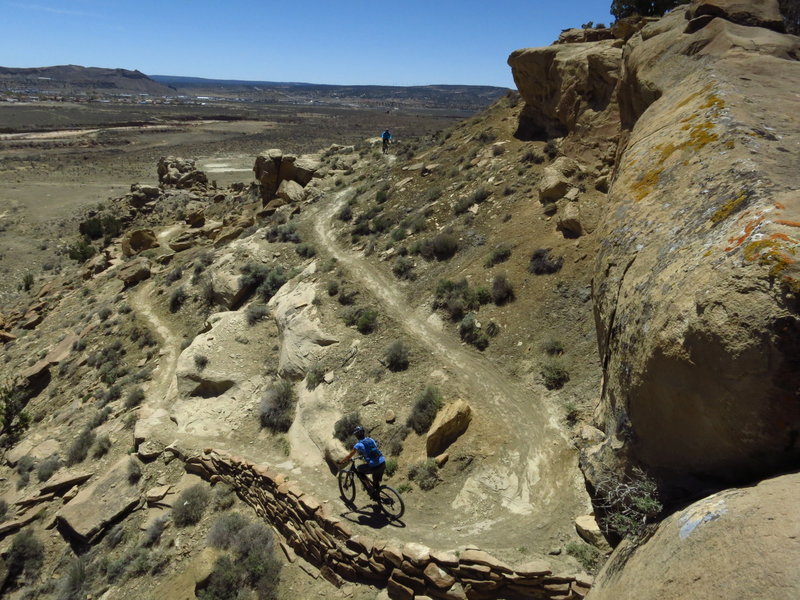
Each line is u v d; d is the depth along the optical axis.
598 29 31.22
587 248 19.20
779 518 3.70
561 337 16.72
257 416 18.47
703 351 4.91
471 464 13.31
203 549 13.58
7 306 45.38
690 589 3.89
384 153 46.72
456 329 19.02
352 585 11.12
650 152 8.83
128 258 43.12
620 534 6.41
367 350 18.88
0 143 138.75
